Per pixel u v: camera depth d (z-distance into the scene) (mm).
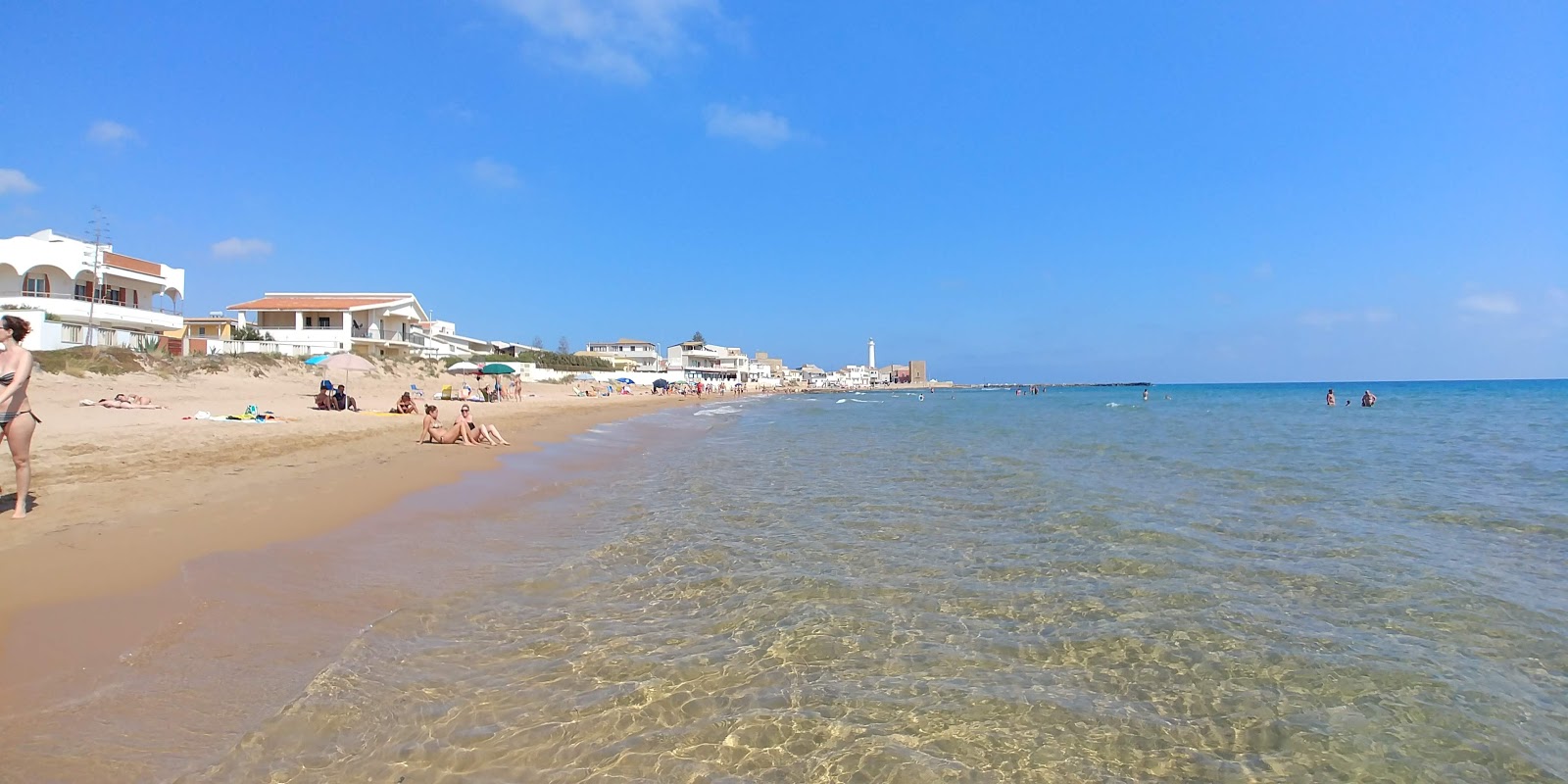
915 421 39875
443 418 27500
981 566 7914
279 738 3883
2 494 8445
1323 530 9891
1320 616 6453
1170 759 4141
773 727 4340
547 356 92125
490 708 4441
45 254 34344
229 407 25016
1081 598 6883
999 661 5402
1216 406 65500
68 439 12930
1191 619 6328
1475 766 4133
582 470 15797
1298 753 4238
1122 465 17453
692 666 5145
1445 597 7012
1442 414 46562
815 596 6781
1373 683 5129
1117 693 4922
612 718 4371
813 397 114000
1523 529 10047
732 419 42125
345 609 5926
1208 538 9352
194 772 3498
